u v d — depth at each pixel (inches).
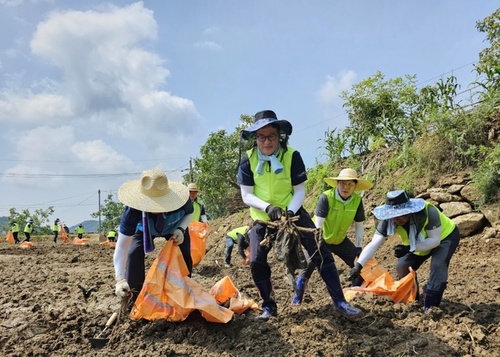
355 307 178.7
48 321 174.1
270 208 158.9
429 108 444.8
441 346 147.6
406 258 198.2
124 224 161.6
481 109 376.2
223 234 625.6
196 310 165.0
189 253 175.2
